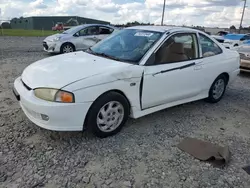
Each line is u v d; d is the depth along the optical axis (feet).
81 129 9.52
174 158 9.31
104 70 9.84
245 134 11.72
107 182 7.83
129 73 10.24
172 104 12.65
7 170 8.11
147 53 11.19
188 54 13.01
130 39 12.55
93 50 13.01
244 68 24.97
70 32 34.58
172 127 11.94
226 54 15.35
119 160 8.99
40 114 9.04
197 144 10.31
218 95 15.75
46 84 9.12
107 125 10.30
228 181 8.22
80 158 8.96
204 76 13.82
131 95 10.58
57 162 8.67
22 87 10.00
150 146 10.05
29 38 66.03
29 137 10.20
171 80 11.87
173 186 7.83
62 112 8.84
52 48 33.06
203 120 13.05
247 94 18.42
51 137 10.27
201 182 8.10
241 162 9.34
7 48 40.16
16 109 12.96
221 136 11.35
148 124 12.10
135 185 7.77
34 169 8.24
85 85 9.11
